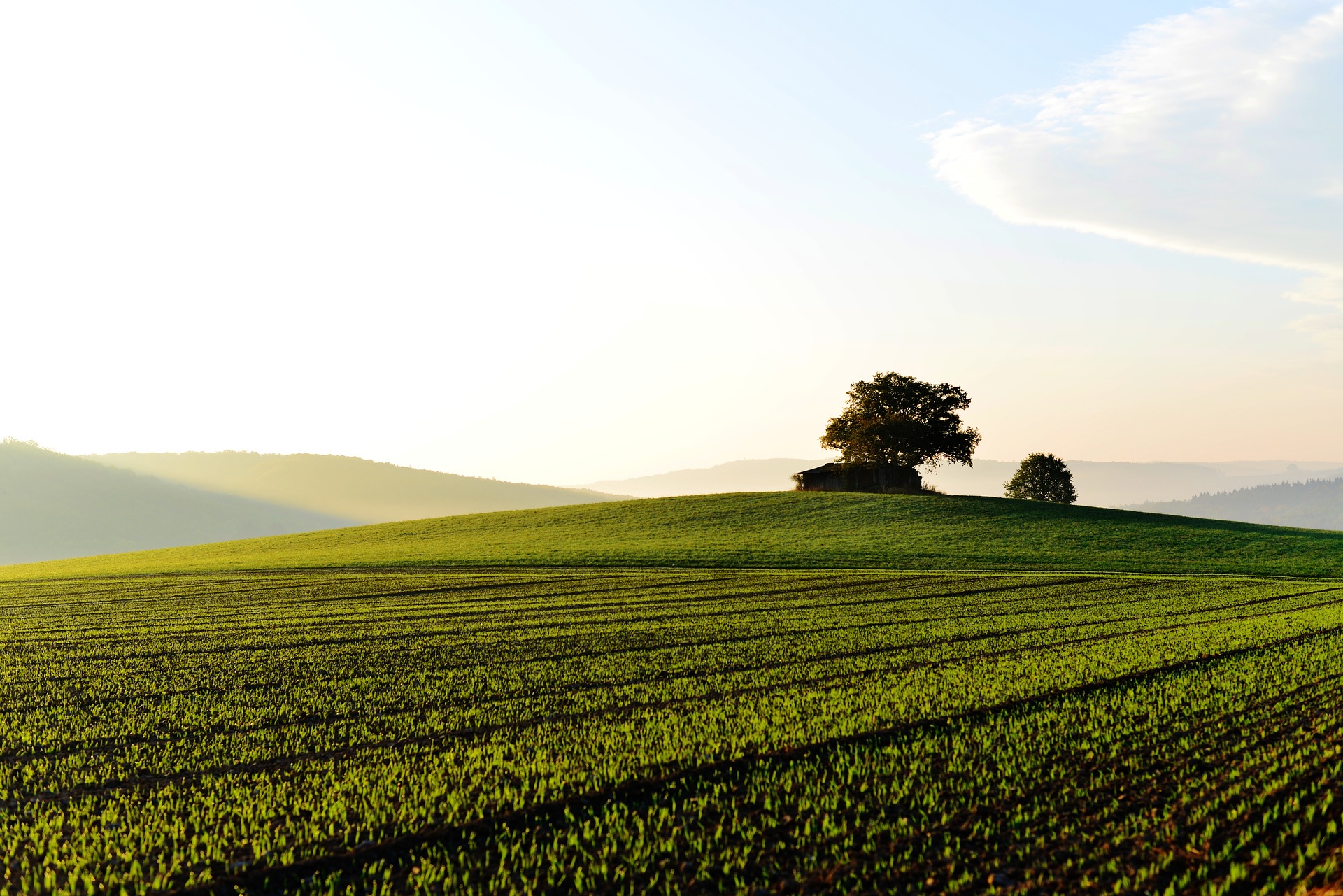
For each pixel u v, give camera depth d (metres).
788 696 16.97
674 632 27.89
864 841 9.18
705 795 10.71
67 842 9.83
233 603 38.94
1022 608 33.50
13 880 8.85
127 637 28.67
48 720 16.44
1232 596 36.66
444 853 9.15
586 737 13.84
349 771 12.34
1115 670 18.61
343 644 26.25
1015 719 14.20
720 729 14.05
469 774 11.95
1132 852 8.77
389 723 15.63
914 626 28.38
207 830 10.10
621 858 8.96
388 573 52.50
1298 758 11.40
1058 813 9.82
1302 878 8.12
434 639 26.98
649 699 17.31
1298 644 21.70
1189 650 21.27
